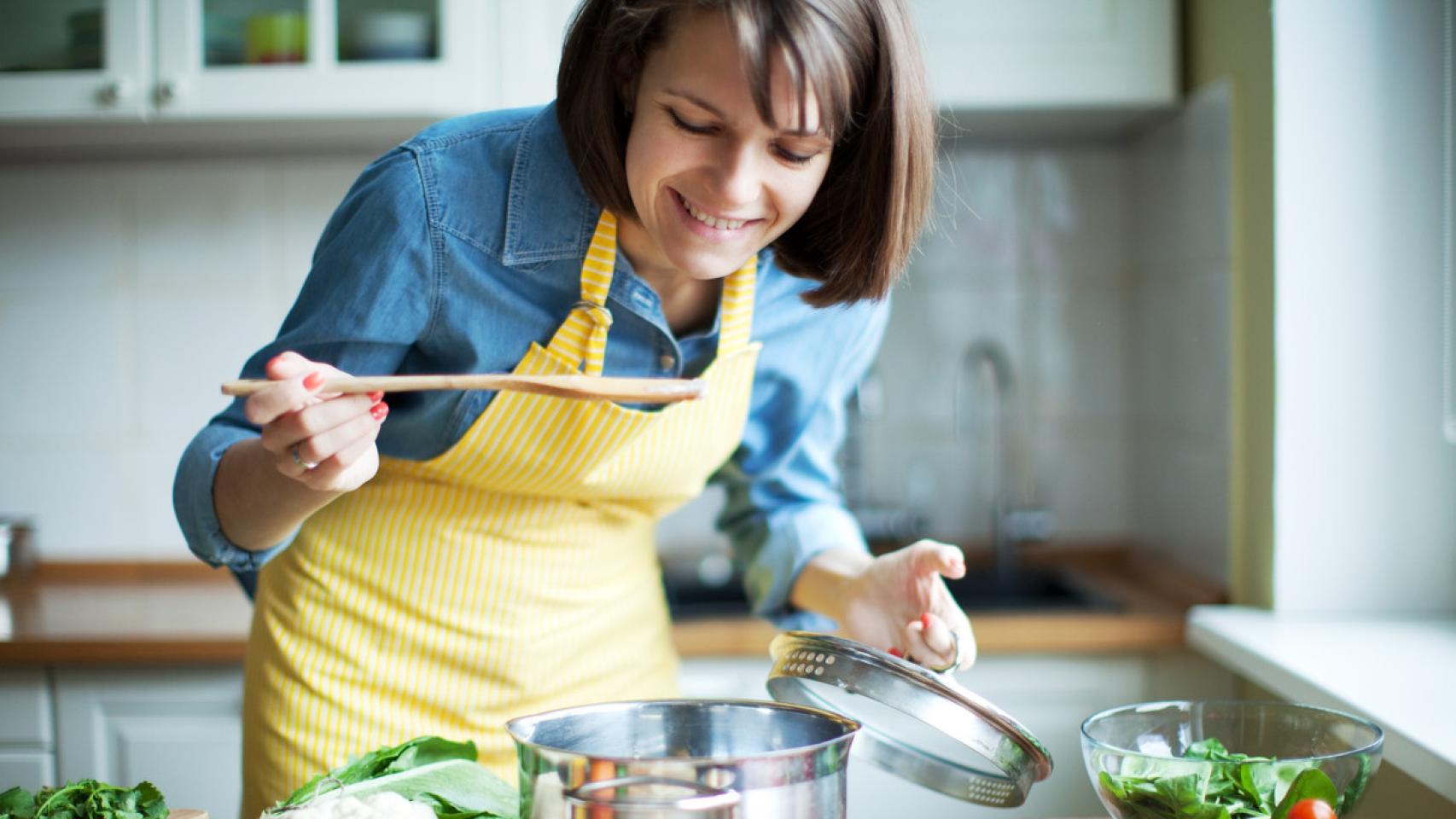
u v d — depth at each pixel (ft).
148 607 7.12
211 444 3.58
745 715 2.81
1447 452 6.28
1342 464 6.31
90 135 7.39
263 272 8.14
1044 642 6.49
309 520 4.10
